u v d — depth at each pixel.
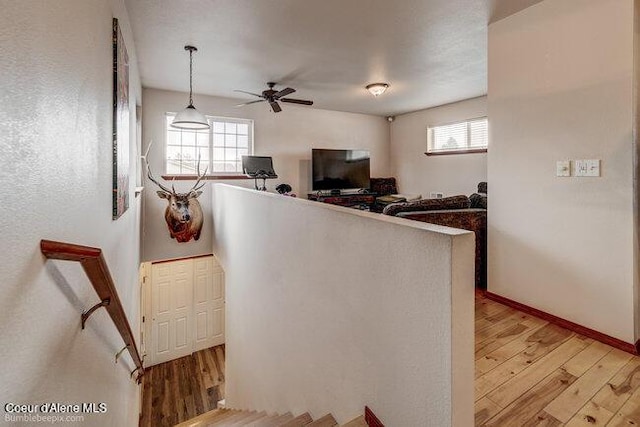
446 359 1.13
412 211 3.33
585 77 2.28
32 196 0.78
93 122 1.42
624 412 1.55
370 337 1.52
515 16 2.73
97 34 1.51
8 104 0.67
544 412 1.55
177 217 4.66
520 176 2.70
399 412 1.35
